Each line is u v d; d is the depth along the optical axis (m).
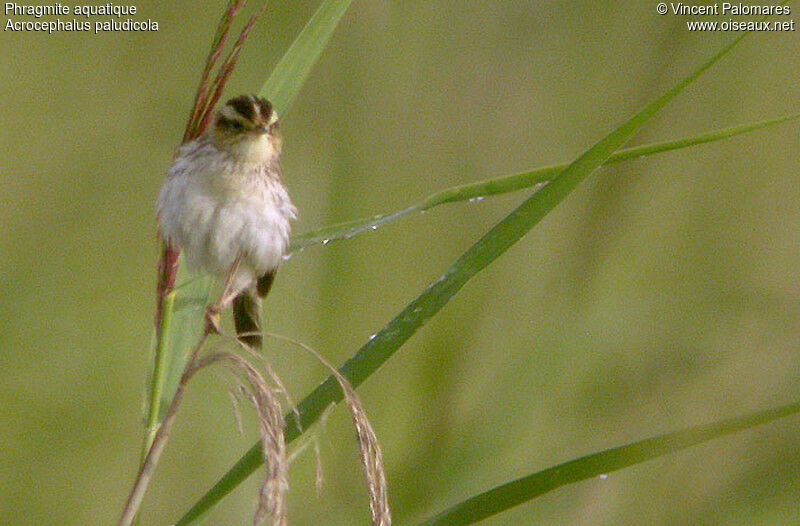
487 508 5.73
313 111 12.30
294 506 8.36
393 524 7.90
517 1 13.10
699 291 10.66
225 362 5.27
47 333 11.55
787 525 8.49
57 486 10.77
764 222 12.74
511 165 12.67
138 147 13.39
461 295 9.62
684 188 12.98
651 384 9.37
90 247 12.48
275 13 13.29
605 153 6.04
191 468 10.63
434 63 12.59
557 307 8.83
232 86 13.12
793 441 9.20
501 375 8.27
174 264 6.86
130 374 11.59
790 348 9.97
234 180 8.81
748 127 6.71
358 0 12.06
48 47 13.41
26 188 12.67
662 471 9.41
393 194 11.56
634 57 13.30
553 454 8.59
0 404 10.91
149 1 13.70
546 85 13.20
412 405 8.79
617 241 9.36
